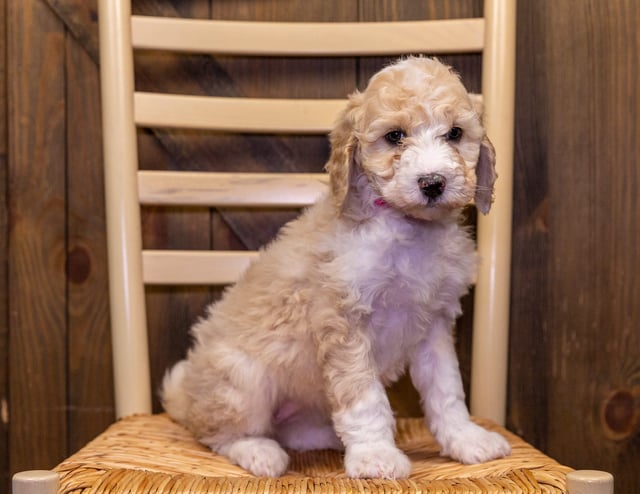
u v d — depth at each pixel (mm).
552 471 710
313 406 897
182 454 817
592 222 1052
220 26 985
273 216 1082
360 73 1071
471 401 968
